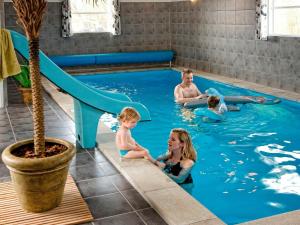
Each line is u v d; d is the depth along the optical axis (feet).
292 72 27.25
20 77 25.00
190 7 39.09
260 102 24.67
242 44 32.14
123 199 11.48
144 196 11.49
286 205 12.12
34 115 10.65
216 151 16.89
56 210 10.73
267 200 12.48
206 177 14.33
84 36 40.65
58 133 18.45
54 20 39.37
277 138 18.40
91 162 14.58
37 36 10.38
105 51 41.68
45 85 31.24
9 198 11.48
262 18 28.99
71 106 23.56
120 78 37.60
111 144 16.21
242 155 16.39
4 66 17.03
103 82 35.47
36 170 10.01
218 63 35.63
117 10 40.47
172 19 42.75
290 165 15.25
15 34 16.15
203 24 37.24
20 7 9.96
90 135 16.22
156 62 43.47
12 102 25.76
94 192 12.01
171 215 10.10
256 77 30.96
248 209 11.93
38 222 10.09
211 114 21.47
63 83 15.79
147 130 20.06
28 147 11.44
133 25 42.11
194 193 13.10
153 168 13.42
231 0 32.94
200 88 31.50
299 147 17.17
